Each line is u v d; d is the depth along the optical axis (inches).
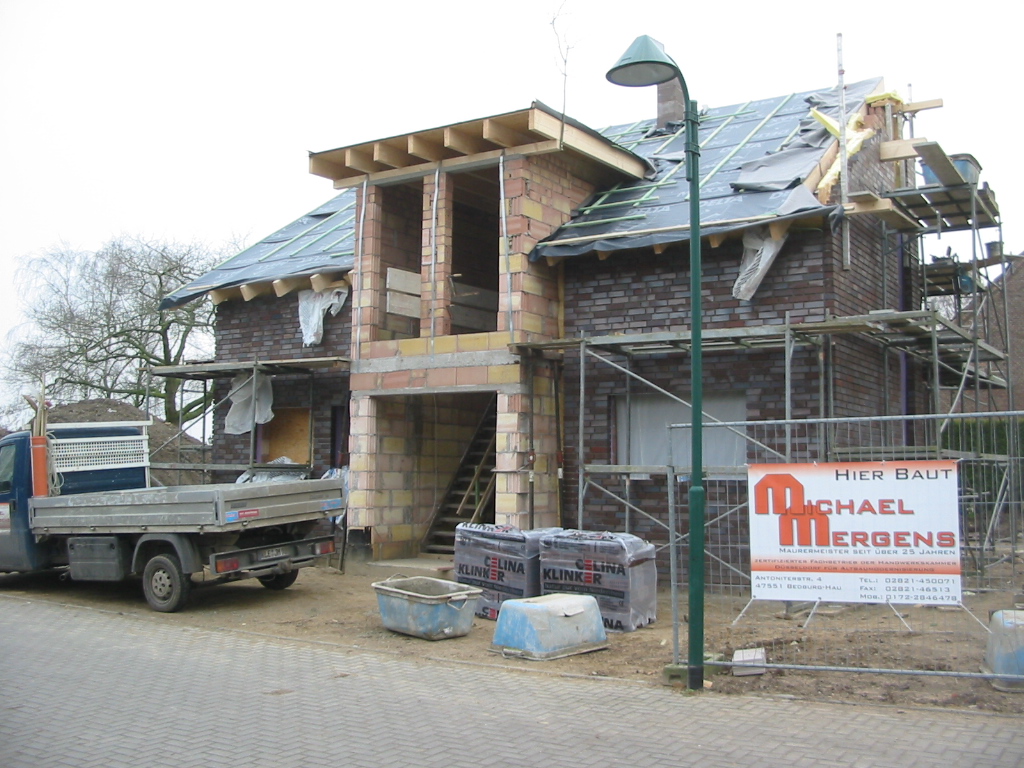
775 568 283.6
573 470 519.2
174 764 225.0
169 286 1092.5
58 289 1101.1
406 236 597.3
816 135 542.0
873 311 516.7
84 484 528.4
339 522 590.9
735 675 293.0
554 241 506.3
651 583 397.1
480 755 228.5
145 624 416.8
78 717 265.3
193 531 428.1
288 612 443.2
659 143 671.1
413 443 589.9
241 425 668.1
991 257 651.5
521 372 501.7
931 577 268.4
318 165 576.7
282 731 250.7
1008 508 355.6
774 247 457.4
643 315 504.1
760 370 472.4
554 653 332.8
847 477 277.9
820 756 219.8
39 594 511.8
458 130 516.4
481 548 431.5
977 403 518.3
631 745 233.0
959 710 251.1
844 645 323.0
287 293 652.1
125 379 1114.7
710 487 478.9
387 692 291.7
